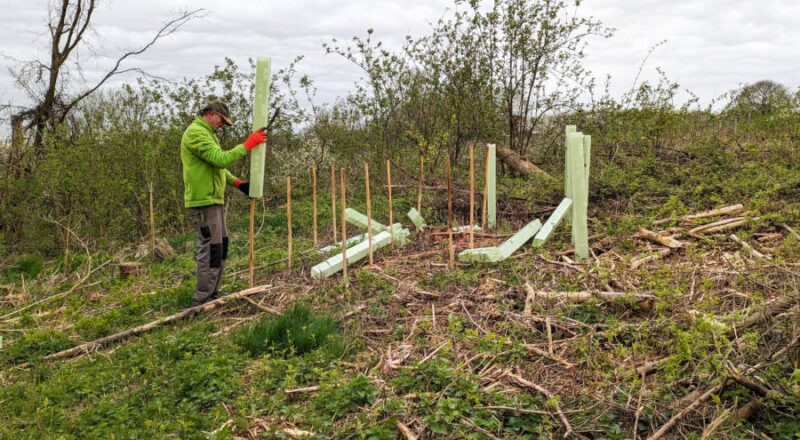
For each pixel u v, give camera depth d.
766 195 7.34
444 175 11.06
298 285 6.49
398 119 12.17
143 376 4.56
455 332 4.62
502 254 6.47
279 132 12.01
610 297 4.99
